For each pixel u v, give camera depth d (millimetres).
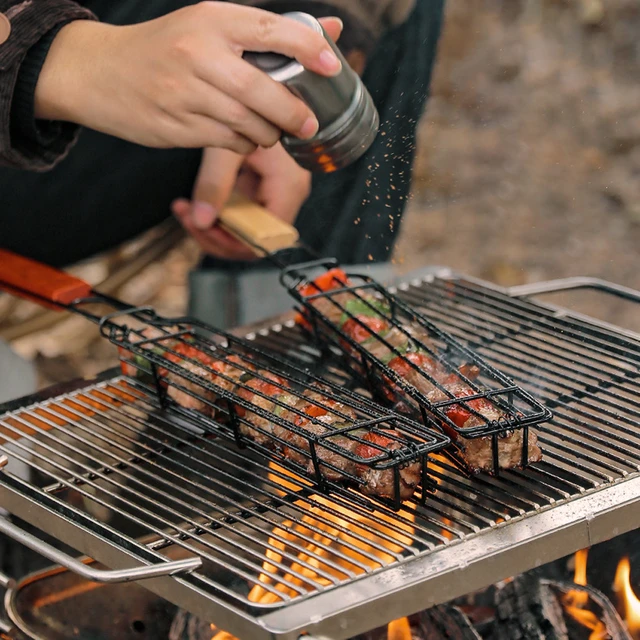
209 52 1254
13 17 1315
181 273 2410
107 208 1713
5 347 1589
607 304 2314
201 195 1489
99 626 1304
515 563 1181
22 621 1266
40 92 1324
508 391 1231
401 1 1531
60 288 1379
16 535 1188
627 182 2865
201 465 1278
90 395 1339
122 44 1296
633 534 1307
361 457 1197
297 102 1260
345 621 1145
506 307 1419
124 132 1318
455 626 1255
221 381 1305
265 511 1219
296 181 1568
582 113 3109
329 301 1375
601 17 3438
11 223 1686
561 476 1242
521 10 3533
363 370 1310
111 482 1233
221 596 1153
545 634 1256
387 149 1439
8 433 1307
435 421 1243
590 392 1310
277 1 1544
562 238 2684
